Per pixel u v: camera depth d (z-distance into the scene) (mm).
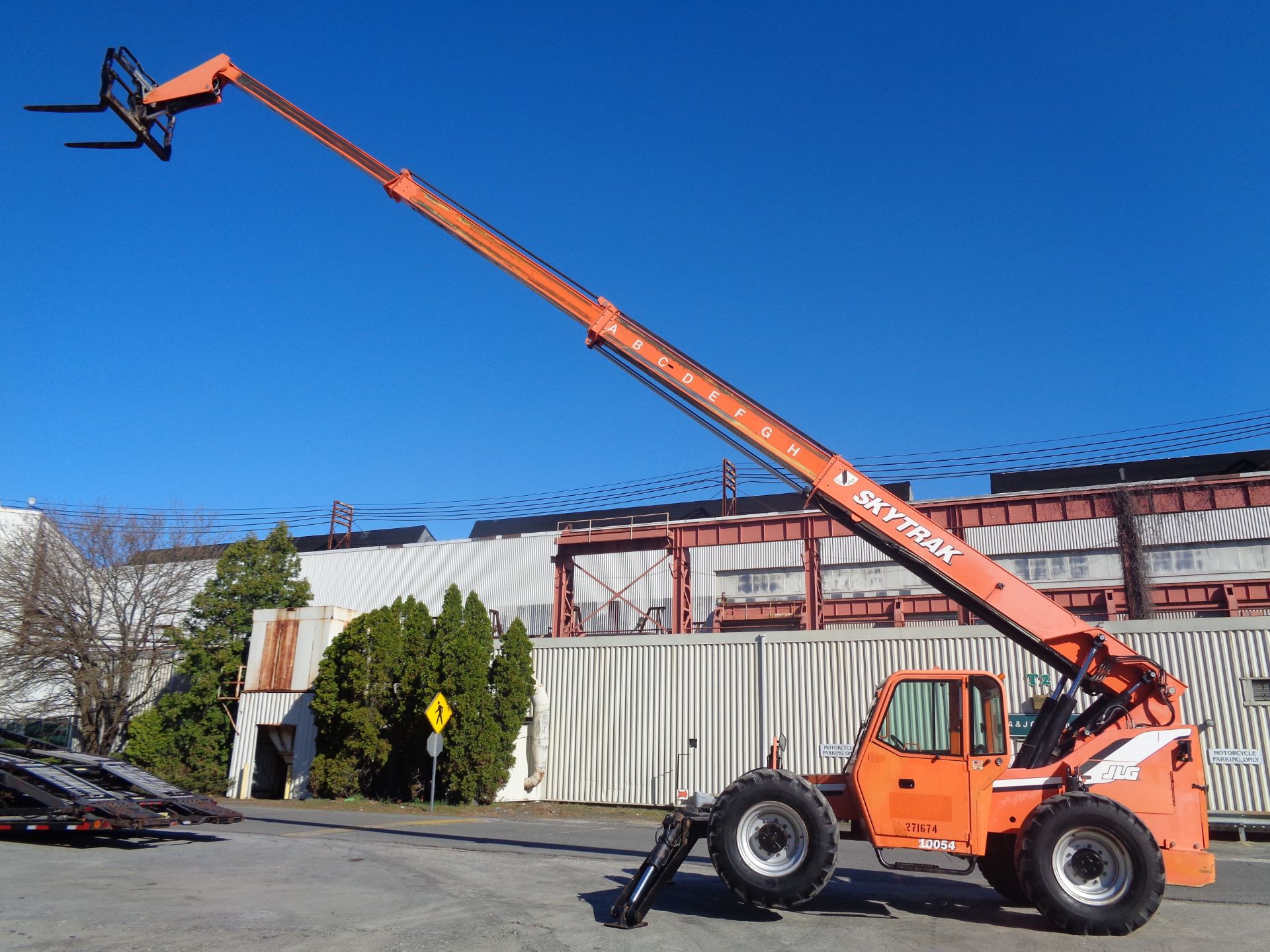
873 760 8969
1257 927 8594
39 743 15953
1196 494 29953
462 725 25609
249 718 31500
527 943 7344
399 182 12656
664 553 46562
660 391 11648
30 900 8852
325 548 62594
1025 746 9430
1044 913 8156
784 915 8797
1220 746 21156
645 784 26031
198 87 12852
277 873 10961
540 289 12164
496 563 49812
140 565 36375
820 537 34250
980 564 10172
